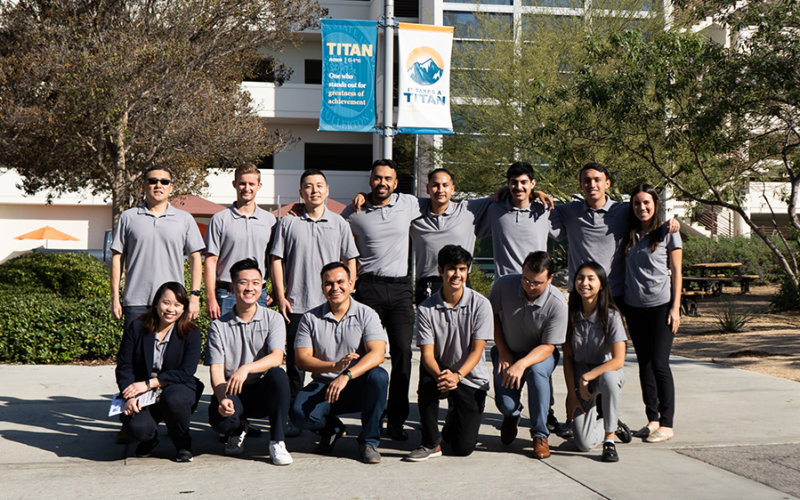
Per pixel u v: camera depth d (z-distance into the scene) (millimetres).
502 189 5973
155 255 5488
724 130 11492
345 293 5059
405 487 4340
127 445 5191
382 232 5723
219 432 4996
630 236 5645
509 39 21688
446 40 9547
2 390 6949
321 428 5113
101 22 14641
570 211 5906
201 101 15375
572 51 20047
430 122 9516
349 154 33875
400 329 5648
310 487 4336
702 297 18047
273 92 32250
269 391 4898
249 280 4996
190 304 5555
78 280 12141
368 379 4922
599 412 5211
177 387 4887
